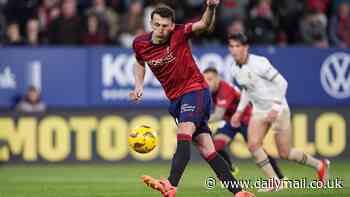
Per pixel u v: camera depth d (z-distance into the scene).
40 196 36.03
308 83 59.16
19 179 45.81
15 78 57.00
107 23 61.28
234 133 43.72
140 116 56.91
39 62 57.09
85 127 56.25
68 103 57.25
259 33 62.12
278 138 39.50
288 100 59.00
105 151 56.38
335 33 65.44
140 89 31.72
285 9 65.38
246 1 64.88
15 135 55.62
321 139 58.16
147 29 62.50
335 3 68.19
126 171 51.28
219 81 43.28
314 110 58.16
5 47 56.91
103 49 57.31
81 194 36.72
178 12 63.50
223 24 63.59
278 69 59.00
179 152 29.92
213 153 30.94
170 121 56.94
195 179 45.69
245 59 38.16
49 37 60.66
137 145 31.03
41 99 57.09
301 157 40.03
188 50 30.56
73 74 57.31
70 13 60.75
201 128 31.06
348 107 58.84
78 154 56.16
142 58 30.91
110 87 57.31
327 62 59.28
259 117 38.84
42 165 55.62
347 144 58.44
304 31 64.69
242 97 40.19
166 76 30.75
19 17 63.56
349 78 59.47
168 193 28.89
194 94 30.42
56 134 55.94
